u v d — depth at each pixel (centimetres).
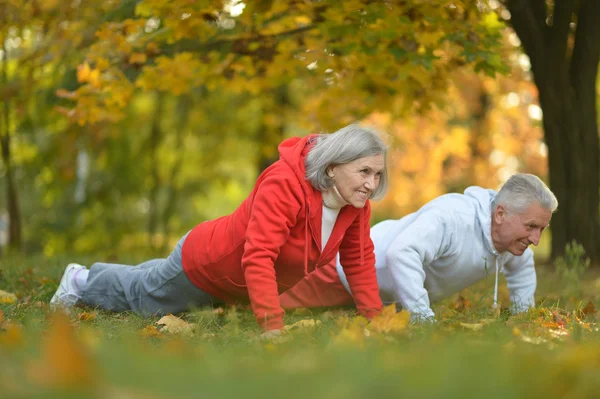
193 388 217
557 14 1176
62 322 215
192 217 2920
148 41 1003
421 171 2639
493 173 2566
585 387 229
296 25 1028
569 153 1207
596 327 531
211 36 1009
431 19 830
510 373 239
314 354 309
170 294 566
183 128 2444
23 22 1109
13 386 207
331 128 1149
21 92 1451
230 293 555
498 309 577
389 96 1112
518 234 551
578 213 1202
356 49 900
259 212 480
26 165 2148
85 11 1074
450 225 559
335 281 609
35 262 1031
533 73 1222
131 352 306
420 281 542
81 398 199
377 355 289
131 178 2472
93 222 2616
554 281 898
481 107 2391
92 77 1005
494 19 1180
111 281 598
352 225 531
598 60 1200
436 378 224
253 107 2319
